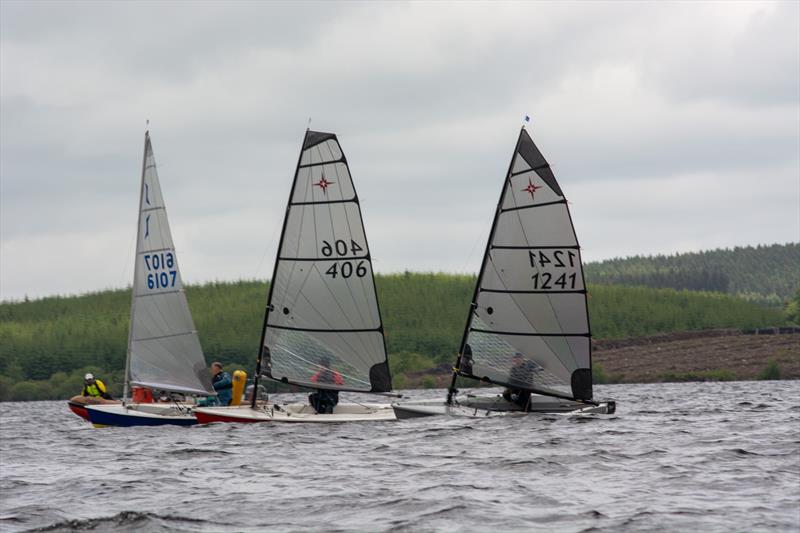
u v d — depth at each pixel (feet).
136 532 130.62
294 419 254.88
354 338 255.50
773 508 135.13
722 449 195.62
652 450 196.03
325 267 256.11
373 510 140.46
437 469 176.45
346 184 255.09
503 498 146.61
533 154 250.57
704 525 126.31
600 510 136.77
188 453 208.13
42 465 205.05
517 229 251.60
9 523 137.80
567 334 249.55
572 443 208.64
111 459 207.51
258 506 145.28
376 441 219.00
